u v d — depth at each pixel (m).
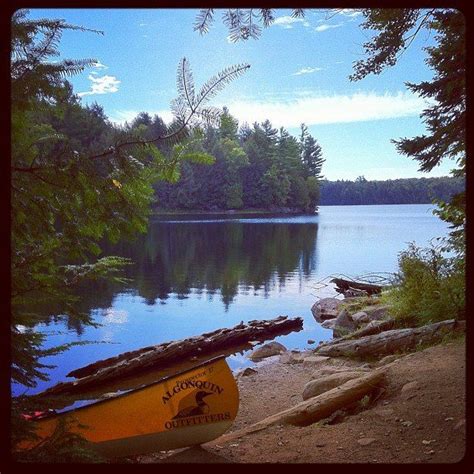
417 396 4.54
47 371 9.08
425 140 7.81
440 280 9.12
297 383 7.49
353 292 17.41
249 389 7.43
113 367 8.91
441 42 6.55
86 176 2.81
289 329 12.96
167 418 4.41
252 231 49.94
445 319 8.02
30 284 2.71
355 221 67.38
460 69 6.87
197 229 52.69
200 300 17.02
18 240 2.84
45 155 2.84
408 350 7.74
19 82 2.64
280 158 96.38
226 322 13.64
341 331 11.63
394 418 4.19
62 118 2.93
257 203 94.31
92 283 20.06
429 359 5.52
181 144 3.03
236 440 4.50
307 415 4.76
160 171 3.07
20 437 2.36
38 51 2.77
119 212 3.12
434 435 3.68
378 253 30.97
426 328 7.79
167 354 10.01
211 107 2.80
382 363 7.35
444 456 3.26
